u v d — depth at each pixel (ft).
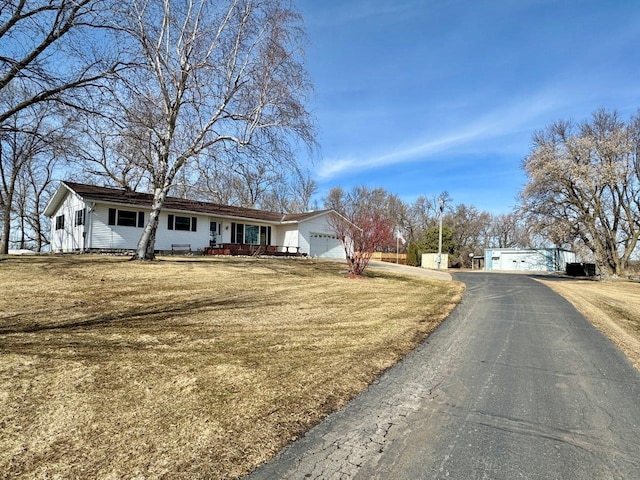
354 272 53.62
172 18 44.34
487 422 11.58
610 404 13.03
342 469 8.94
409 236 196.65
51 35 32.86
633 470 9.11
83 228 63.10
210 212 77.00
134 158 47.06
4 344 16.37
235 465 8.94
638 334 24.66
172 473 8.48
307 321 24.41
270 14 44.96
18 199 103.30
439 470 8.99
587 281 78.23
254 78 46.93
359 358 17.34
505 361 17.88
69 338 17.74
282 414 11.59
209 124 47.34
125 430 10.16
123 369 14.33
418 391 13.97
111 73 36.55
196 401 12.07
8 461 8.63
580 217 87.04
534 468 9.14
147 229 50.14
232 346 18.04
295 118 47.85
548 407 12.73
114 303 26.58
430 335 22.70
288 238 91.97
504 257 142.82
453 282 59.00
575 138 85.56
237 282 39.83
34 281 32.63
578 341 22.00
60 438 9.66
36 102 33.63
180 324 21.66
